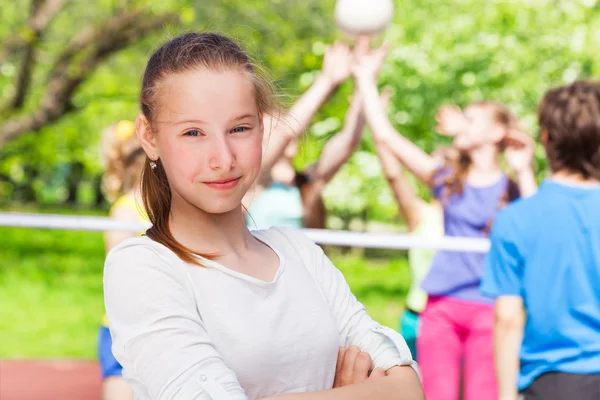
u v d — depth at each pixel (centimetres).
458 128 546
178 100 175
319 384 184
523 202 352
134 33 1612
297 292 187
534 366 337
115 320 172
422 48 1416
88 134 1820
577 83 359
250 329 175
